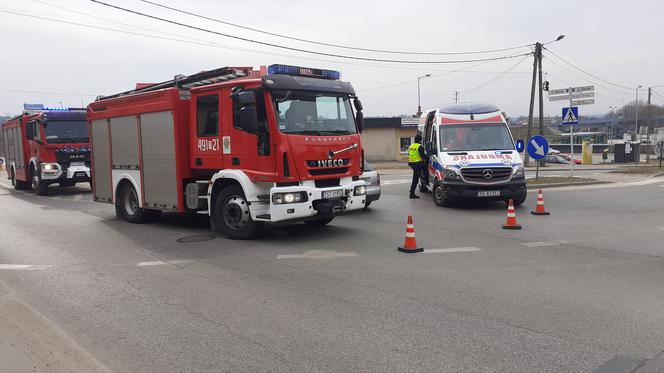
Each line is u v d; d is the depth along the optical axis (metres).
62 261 7.62
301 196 8.41
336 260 7.39
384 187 19.28
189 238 9.30
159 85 10.80
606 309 5.13
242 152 8.74
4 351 4.28
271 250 8.13
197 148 9.62
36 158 18.72
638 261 7.16
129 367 3.97
